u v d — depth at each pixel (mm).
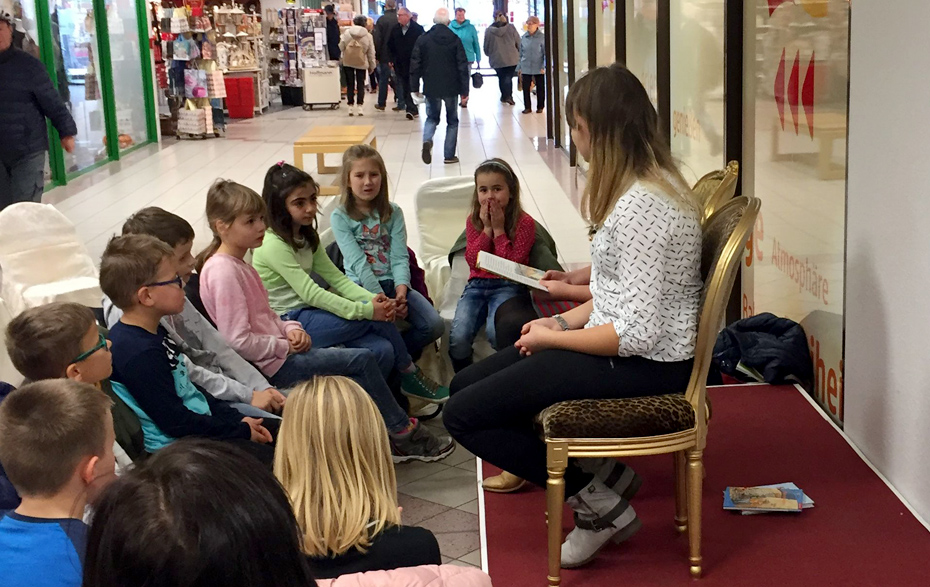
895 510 2691
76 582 1413
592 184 2393
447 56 9898
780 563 2467
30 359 2135
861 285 2973
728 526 2674
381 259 3764
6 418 1553
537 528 2752
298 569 888
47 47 9211
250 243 3090
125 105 12016
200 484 842
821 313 3420
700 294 2379
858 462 2996
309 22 17656
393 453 3344
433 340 3707
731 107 4199
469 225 3785
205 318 3021
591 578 2449
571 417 2291
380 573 1432
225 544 822
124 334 2477
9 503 1973
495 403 2418
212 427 2555
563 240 6617
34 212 4289
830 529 2621
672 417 2301
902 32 2562
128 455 2432
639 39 6469
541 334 2416
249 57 16375
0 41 5902
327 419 1639
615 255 2359
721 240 2326
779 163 3744
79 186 9523
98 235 7238
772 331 3754
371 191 3666
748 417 3375
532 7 23016
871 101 2807
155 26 13820
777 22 3680
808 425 3285
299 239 3518
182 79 13070
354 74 15836
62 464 1530
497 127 13367
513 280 2926
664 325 2336
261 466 907
